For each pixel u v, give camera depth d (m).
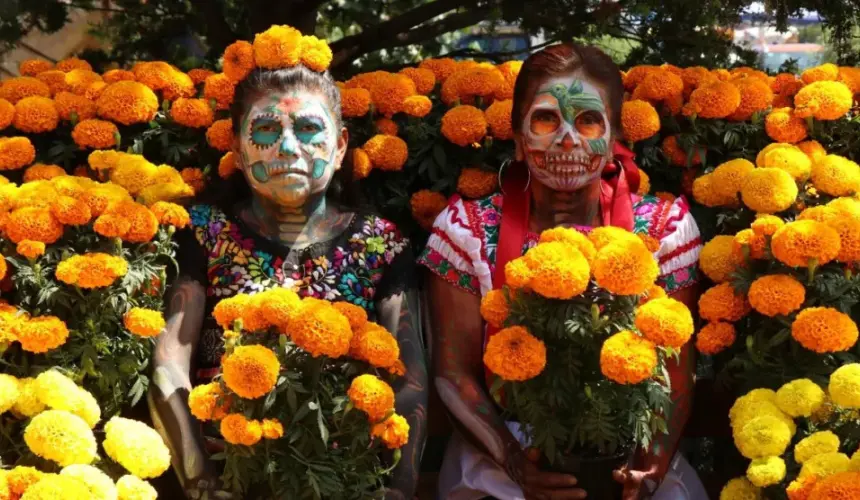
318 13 5.56
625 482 2.69
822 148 3.32
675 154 3.41
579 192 2.99
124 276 2.73
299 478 2.54
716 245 2.89
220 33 5.00
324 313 2.47
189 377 2.85
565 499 2.69
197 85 3.61
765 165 3.09
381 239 3.03
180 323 2.87
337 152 3.05
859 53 4.55
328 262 2.98
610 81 2.97
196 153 3.47
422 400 2.83
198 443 2.70
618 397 2.60
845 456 2.37
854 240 2.69
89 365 2.70
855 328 2.61
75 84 3.47
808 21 5.41
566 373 2.62
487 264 2.95
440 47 5.99
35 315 2.66
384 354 2.54
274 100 2.91
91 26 5.99
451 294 3.00
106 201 2.78
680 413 2.88
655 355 2.50
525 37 5.78
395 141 3.31
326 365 2.58
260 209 3.00
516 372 2.53
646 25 4.76
